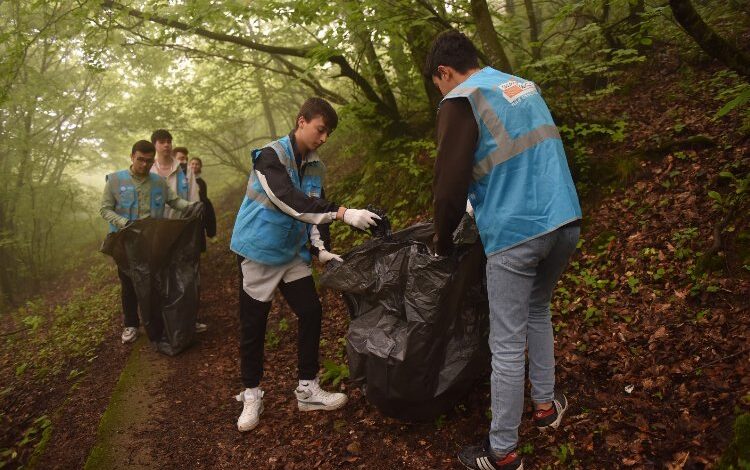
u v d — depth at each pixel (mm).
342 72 5484
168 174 4684
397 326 2223
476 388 2504
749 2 4750
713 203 3027
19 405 3822
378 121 5836
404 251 2213
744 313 2305
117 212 4012
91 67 5605
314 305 2703
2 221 8688
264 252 2512
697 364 2168
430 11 4340
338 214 2309
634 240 3162
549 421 2082
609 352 2475
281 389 3094
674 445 1849
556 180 1724
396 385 2158
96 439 2951
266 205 2504
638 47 5211
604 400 2207
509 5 6703
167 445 2758
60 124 9406
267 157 2426
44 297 8164
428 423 2404
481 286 2168
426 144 4922
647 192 3441
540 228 1711
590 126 3986
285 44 7078
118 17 5133
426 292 2059
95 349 4434
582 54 5215
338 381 2930
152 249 3770
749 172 3020
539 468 1985
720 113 2256
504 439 1883
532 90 1827
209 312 4816
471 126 1739
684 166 3434
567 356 2557
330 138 9031
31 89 7414
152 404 3219
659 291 2715
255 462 2482
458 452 2131
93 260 9594
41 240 9750
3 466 3137
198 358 3811
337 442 2459
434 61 1939
